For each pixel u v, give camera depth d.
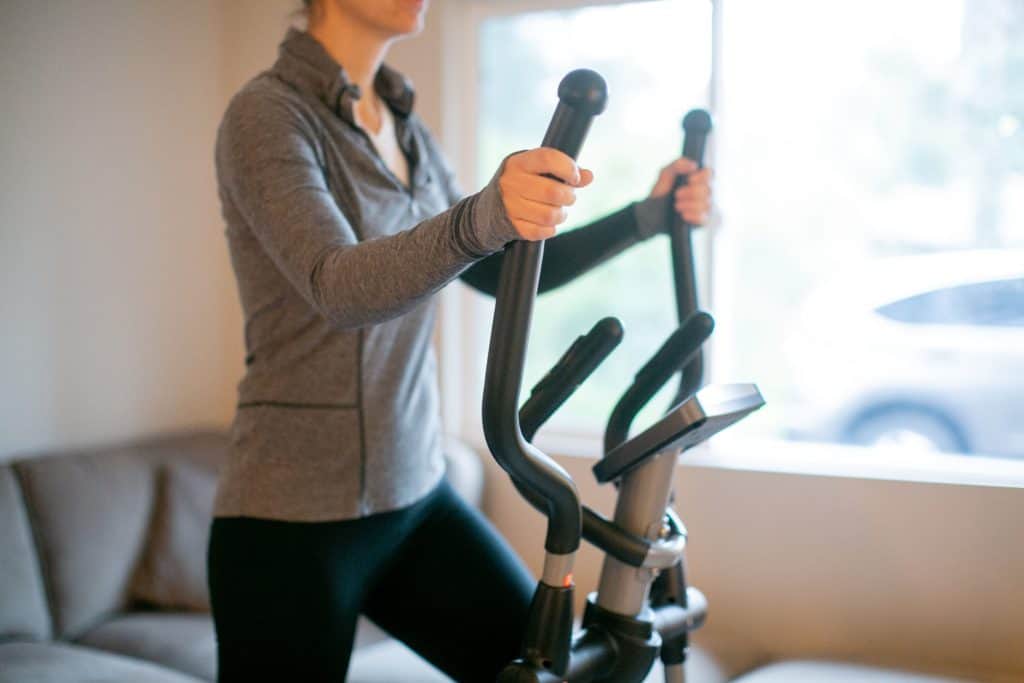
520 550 2.74
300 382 1.35
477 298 2.93
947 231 2.56
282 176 1.20
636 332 2.83
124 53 2.87
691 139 1.47
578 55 2.83
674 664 1.40
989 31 2.46
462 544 1.50
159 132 2.98
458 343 2.92
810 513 2.35
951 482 2.21
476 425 2.93
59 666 2.11
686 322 1.25
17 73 2.61
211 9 3.11
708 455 2.54
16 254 2.63
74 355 2.79
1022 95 2.45
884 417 2.67
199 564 2.63
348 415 1.35
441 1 2.81
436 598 1.49
